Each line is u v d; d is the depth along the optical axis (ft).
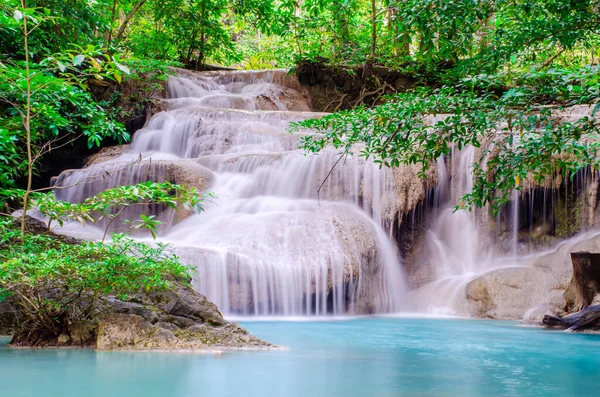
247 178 47.37
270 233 38.45
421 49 19.16
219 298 34.65
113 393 12.28
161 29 85.35
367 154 20.07
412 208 45.44
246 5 74.13
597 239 41.42
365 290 40.11
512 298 38.37
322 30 75.41
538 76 17.94
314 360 17.80
